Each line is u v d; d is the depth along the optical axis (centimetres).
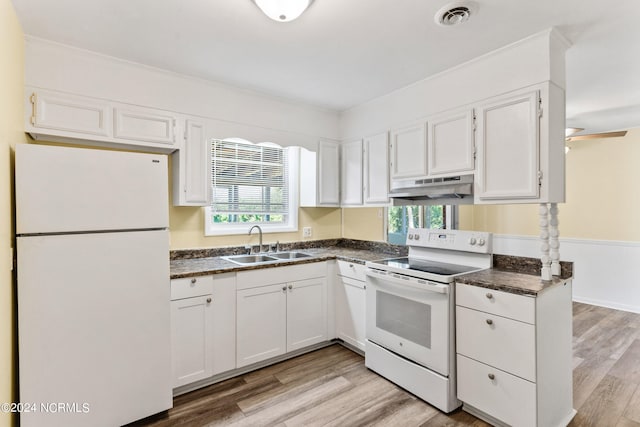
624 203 410
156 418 200
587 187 436
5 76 150
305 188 357
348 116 344
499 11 170
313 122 336
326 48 211
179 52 216
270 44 206
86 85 214
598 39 196
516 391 177
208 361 232
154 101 241
